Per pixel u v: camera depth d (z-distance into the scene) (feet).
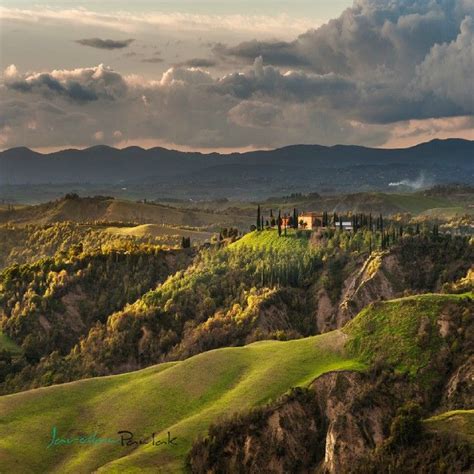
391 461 330.13
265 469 384.88
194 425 413.18
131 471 374.43
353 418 382.01
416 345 443.73
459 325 449.89
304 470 386.93
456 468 308.60
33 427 438.40
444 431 334.03
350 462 363.76
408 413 350.02
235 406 422.41
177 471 380.78
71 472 395.55
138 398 455.22
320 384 418.51
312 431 400.67
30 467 402.31
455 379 413.39
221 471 383.86
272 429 397.80
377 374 422.82
